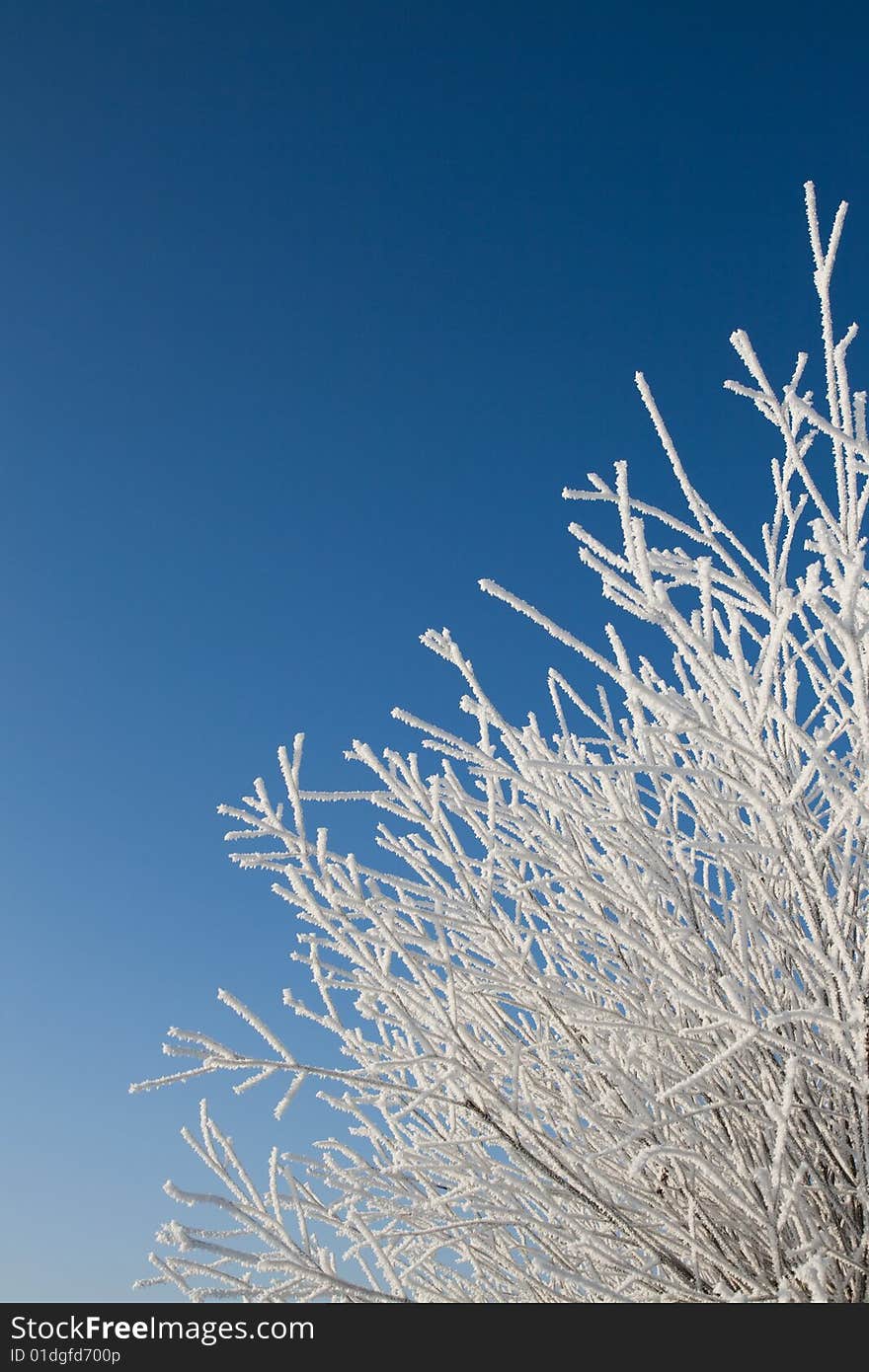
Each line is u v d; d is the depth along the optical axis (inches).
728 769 96.7
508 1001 103.5
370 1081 93.7
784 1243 93.8
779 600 87.1
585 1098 104.3
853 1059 82.8
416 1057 97.2
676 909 99.3
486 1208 96.3
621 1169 99.2
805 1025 93.7
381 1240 104.0
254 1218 92.0
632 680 86.5
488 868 102.9
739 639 94.7
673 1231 94.9
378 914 98.4
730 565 89.9
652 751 98.3
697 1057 97.3
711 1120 97.3
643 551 88.7
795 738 82.8
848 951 88.4
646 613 91.1
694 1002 81.0
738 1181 90.6
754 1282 92.3
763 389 92.0
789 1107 82.2
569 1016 99.9
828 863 97.3
